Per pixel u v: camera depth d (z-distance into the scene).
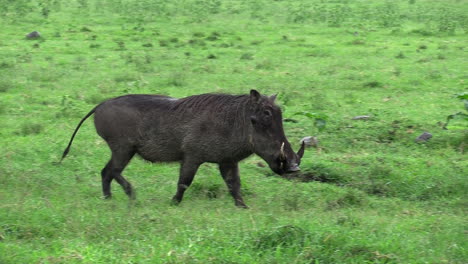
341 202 12.45
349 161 14.80
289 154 11.15
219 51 29.05
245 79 23.52
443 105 19.95
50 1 44.88
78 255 8.52
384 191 13.42
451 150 15.71
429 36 33.75
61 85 22.36
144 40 31.69
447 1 47.62
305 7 44.28
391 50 29.52
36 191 12.18
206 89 21.84
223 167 11.83
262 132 11.20
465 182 13.42
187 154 11.59
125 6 42.44
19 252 8.73
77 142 15.98
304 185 13.41
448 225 10.57
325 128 17.06
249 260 8.57
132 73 24.08
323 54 28.59
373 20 39.09
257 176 14.02
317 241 9.06
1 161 14.23
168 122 11.55
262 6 44.88
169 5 44.56
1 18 36.81
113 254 8.70
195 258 8.51
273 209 11.45
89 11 41.09
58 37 31.78
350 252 8.91
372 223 10.51
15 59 26.38
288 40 32.19
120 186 13.07
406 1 47.69
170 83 22.62
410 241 9.55
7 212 10.34
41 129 17.09
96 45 29.78
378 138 16.72
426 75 24.17
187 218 10.41
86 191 12.52
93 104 20.09
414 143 16.31
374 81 22.98
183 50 29.27
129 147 11.83
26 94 20.92
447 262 8.83
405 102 20.42
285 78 23.81
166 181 13.35
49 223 10.03
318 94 21.09
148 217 10.33
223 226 9.86
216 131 11.39
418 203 12.62
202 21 38.28
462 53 28.69
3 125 17.58
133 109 11.71
